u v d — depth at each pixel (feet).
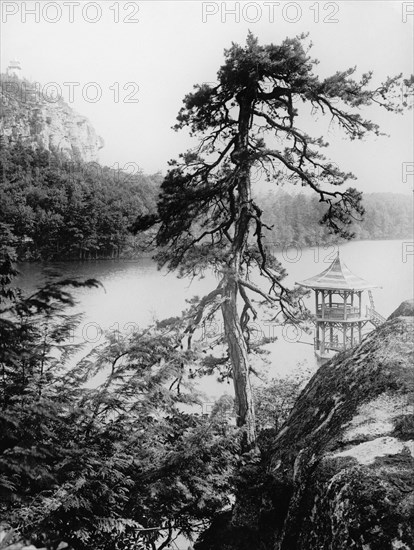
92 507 23.81
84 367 27.81
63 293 20.77
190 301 46.29
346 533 19.07
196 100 50.11
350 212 52.70
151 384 27.25
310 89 48.78
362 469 20.80
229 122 52.49
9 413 21.02
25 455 20.70
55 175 191.42
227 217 54.85
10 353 21.59
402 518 18.22
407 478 19.80
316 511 21.54
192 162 53.11
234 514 30.07
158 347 29.25
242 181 49.67
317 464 23.82
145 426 26.73
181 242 54.19
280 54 49.16
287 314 52.34
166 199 52.29
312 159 53.06
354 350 33.58
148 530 27.53
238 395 45.32
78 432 25.53
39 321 23.00
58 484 22.77
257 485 30.14
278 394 55.06
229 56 48.88
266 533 27.20
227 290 47.14
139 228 54.19
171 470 26.68
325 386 32.60
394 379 27.35
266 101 52.80
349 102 49.03
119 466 24.88
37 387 24.95
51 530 20.52
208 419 28.78
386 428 24.31
